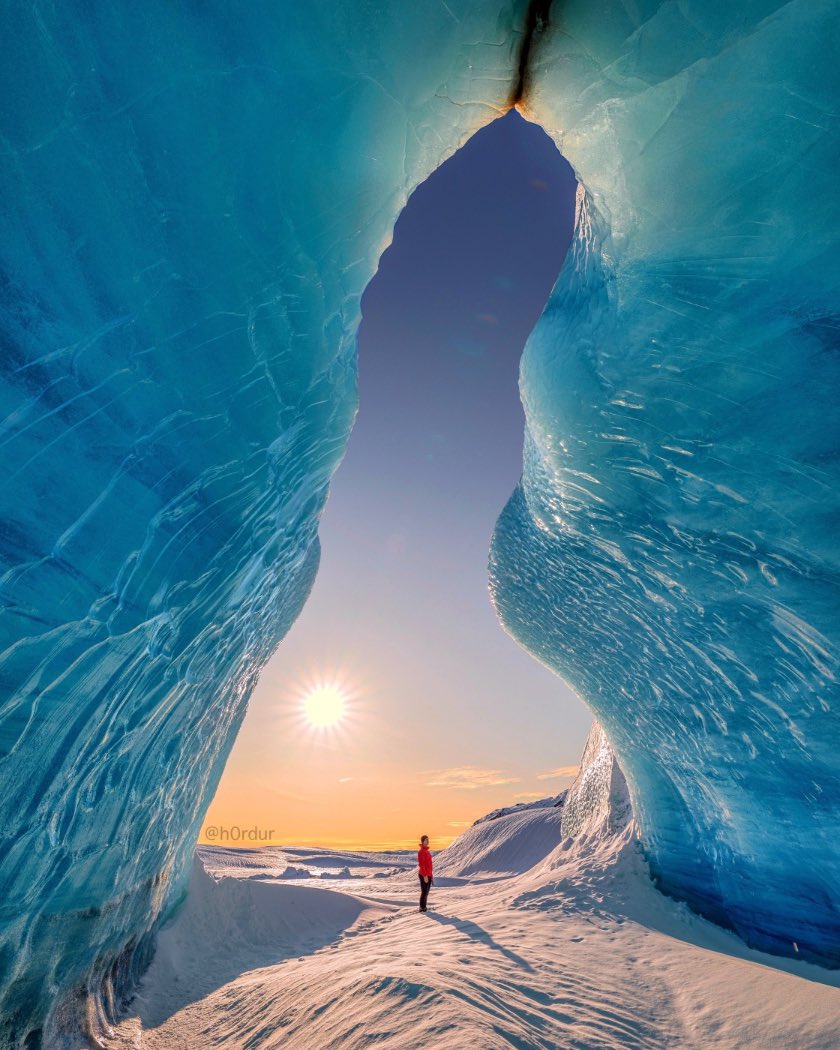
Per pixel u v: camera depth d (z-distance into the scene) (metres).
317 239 3.93
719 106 4.30
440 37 3.90
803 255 4.55
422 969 5.99
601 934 8.55
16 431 2.38
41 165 2.21
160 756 5.83
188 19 2.60
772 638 6.79
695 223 4.81
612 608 9.17
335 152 3.70
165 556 3.88
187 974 8.48
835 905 7.62
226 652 7.07
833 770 6.92
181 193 2.83
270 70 3.04
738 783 8.42
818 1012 5.87
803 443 5.31
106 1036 5.65
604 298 5.93
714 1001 6.37
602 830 12.89
